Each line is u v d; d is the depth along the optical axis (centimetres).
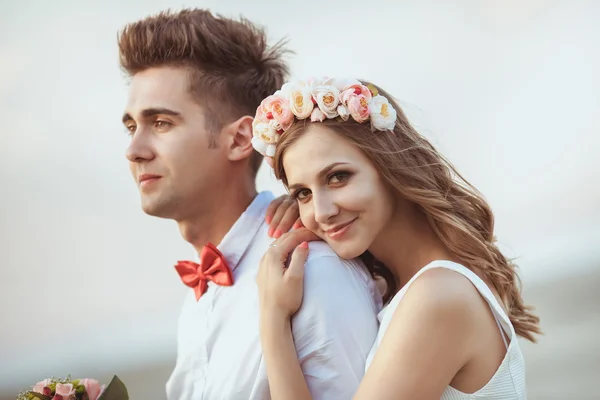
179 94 202
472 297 166
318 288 181
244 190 212
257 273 189
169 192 202
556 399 488
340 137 174
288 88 180
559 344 607
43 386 197
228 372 195
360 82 185
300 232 191
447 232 179
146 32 206
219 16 224
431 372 158
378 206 176
